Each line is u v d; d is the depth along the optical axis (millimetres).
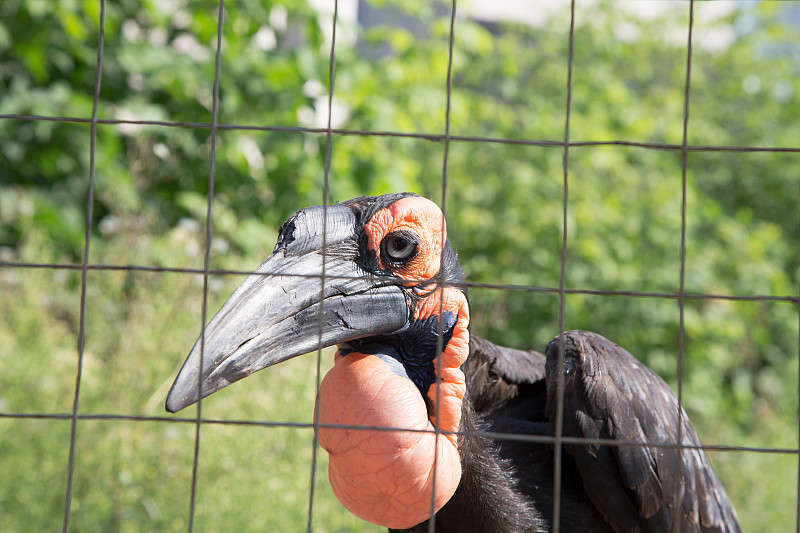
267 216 6156
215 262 4734
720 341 7176
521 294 6879
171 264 4535
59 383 4055
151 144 5984
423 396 2494
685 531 2725
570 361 2645
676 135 8352
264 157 6254
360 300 2357
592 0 9578
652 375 2828
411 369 2498
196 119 6254
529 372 3102
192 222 4957
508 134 7754
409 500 2225
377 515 2258
